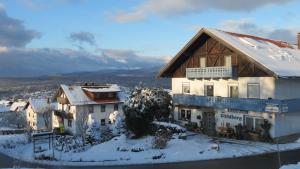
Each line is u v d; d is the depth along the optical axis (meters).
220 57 37.22
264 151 28.28
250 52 33.94
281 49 39.69
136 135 34.56
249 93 34.50
